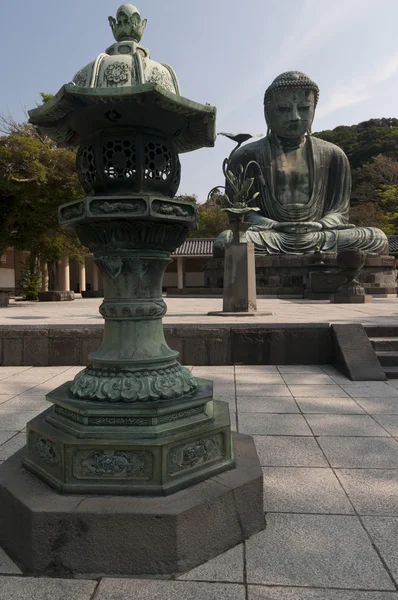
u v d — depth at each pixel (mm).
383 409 4609
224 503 2260
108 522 2078
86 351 7309
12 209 17609
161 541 2068
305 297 21094
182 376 2781
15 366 7281
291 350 7113
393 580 1989
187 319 9320
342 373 6402
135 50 2854
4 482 2406
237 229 10969
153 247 2684
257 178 24609
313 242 23109
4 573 2113
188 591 1944
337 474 3061
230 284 10945
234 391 5391
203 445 2459
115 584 2004
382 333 7281
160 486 2244
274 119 24234
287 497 2744
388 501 2684
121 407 2430
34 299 24719
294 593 1918
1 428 4090
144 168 2637
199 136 3029
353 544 2256
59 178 16297
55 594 1943
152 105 2479
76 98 2430
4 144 15664
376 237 23469
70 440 2293
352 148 54906
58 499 2213
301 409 4605
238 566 2113
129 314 2701
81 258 26141
